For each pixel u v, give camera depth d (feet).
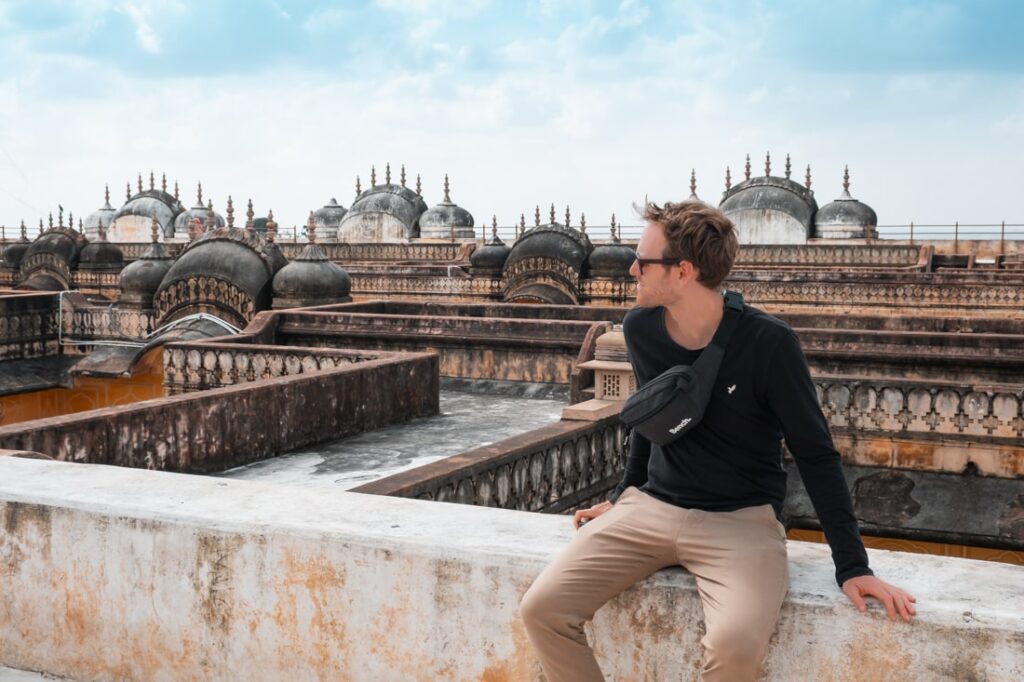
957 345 43.01
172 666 11.05
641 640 8.93
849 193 152.35
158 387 63.41
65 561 11.51
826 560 8.99
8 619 11.95
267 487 11.75
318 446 33.04
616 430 31.68
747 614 7.82
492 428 36.70
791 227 148.05
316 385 33.06
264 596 10.48
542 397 44.93
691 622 8.71
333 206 188.75
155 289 72.28
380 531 10.02
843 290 85.66
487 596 9.46
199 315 63.87
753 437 8.35
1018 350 42.06
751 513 8.38
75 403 66.95
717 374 8.22
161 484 11.91
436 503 10.99
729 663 7.79
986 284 80.64
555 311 60.03
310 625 10.29
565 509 28.78
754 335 8.20
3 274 118.62
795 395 8.09
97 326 68.74
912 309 83.41
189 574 10.84
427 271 111.14
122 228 181.98
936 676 7.95
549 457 27.99
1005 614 7.79
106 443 25.75
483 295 100.63
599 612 9.07
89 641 11.51
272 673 10.55
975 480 37.68
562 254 96.37
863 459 39.32
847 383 39.27
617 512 8.76
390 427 36.76
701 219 8.21
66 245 109.50
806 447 8.14
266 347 41.96
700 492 8.45
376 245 148.05
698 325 8.40
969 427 37.81
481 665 9.58
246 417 30.19
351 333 52.39
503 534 9.87
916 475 38.45
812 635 8.32
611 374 32.04
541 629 8.48
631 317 8.80
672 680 8.86
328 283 66.23
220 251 66.90
